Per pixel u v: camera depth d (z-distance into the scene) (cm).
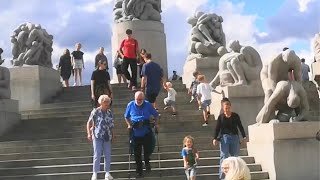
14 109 2059
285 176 1359
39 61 2567
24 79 2475
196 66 2459
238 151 1351
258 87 1947
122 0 3034
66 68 2847
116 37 2972
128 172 1461
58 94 2556
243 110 1925
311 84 2388
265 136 1416
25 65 2512
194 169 1288
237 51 2038
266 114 1450
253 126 1506
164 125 1878
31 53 2541
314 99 2328
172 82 2602
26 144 1764
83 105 2311
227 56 2014
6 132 1984
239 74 1967
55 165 1564
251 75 1967
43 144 1762
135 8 2994
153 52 2955
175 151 1628
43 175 1482
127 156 1570
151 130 1409
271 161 1376
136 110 1400
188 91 2264
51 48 2634
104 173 1461
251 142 1525
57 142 1767
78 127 1945
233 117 1346
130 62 2269
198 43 2525
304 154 1370
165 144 1689
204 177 1421
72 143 1742
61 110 2258
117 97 2273
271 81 1450
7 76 2084
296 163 1366
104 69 1638
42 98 2462
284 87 1416
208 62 2470
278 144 1366
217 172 1463
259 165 1441
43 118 2052
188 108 2112
